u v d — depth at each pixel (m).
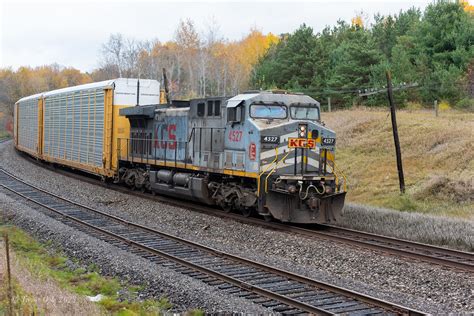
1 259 10.20
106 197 20.48
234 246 12.77
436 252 12.42
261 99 15.41
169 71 64.88
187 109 18.47
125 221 15.31
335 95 38.66
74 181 25.17
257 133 14.74
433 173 22.86
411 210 19.48
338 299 8.59
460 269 10.59
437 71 35.12
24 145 37.06
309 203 14.73
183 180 18.44
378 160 26.03
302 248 12.24
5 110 88.31
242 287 9.18
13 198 19.66
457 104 33.53
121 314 8.19
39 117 32.12
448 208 19.31
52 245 13.03
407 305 8.40
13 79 95.44
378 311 8.02
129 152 22.66
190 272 10.20
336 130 31.97
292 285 9.36
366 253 11.77
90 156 24.62
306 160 15.15
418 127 28.48
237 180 16.41
